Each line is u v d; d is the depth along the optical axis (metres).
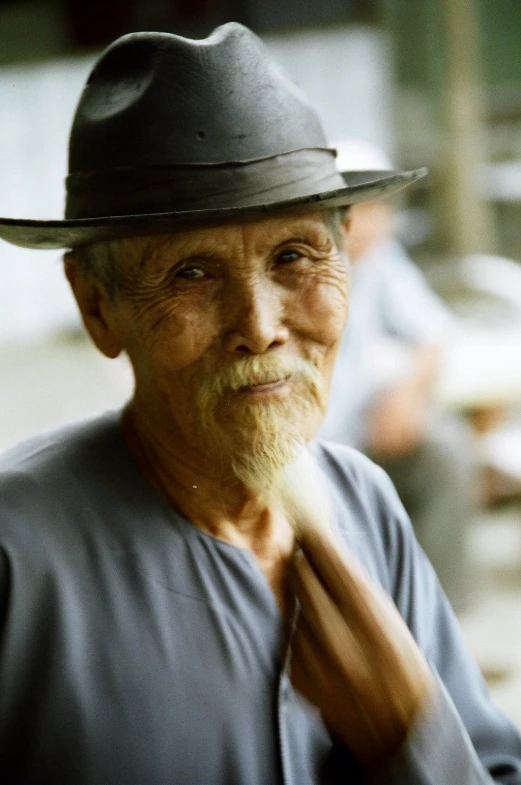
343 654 1.12
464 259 7.22
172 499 1.23
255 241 1.14
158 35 1.13
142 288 1.16
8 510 1.14
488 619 3.74
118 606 1.13
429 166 7.33
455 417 3.82
